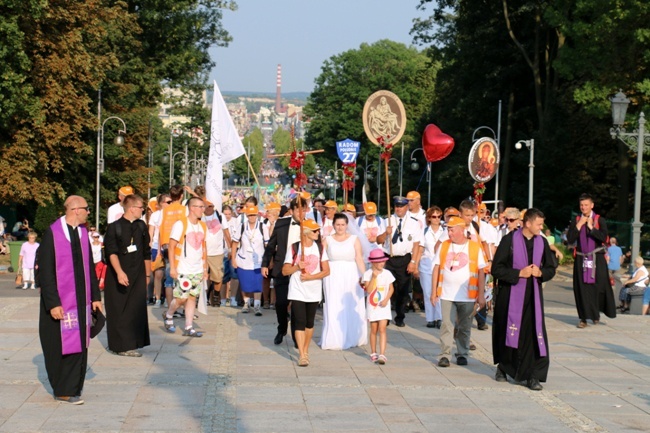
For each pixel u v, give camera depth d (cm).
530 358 1045
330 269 1288
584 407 959
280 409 911
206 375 1075
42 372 1067
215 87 1812
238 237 1617
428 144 1634
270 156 1271
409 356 1243
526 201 4575
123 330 1192
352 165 1561
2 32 2869
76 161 3997
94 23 3416
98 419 852
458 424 871
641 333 1503
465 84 5291
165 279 1585
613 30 3362
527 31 4681
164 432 811
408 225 1521
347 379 1073
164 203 1672
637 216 1938
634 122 3247
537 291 1046
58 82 3278
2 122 2992
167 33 4416
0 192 3178
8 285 2370
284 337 1374
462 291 1161
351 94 9406
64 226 912
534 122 5100
